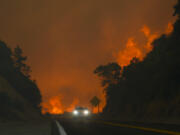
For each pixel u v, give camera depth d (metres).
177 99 35.91
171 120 31.62
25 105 60.47
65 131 17.03
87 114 51.81
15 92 61.03
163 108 38.78
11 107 50.91
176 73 39.44
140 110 48.97
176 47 41.28
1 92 51.41
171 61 40.72
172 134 12.56
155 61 48.22
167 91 40.41
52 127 23.48
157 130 15.26
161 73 43.66
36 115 63.59
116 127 19.44
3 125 28.44
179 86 38.22
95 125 23.52
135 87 55.72
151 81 47.81
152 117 39.62
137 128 17.52
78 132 15.73
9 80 74.12
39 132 17.69
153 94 46.06
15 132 18.00
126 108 60.81
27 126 25.66
